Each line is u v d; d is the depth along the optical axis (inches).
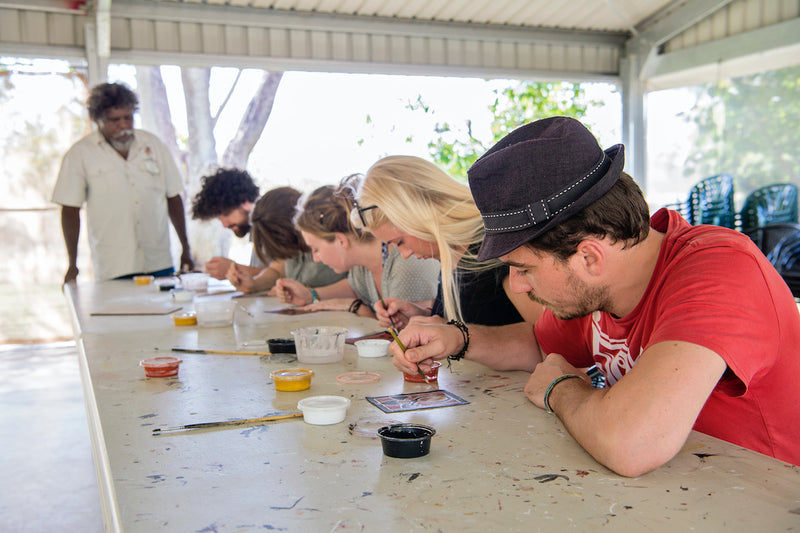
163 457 42.9
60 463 154.6
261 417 50.7
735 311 44.3
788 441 50.9
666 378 41.4
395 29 321.1
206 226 383.6
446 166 512.7
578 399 47.7
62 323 326.6
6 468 151.6
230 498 36.5
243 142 434.9
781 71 346.6
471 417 51.0
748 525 32.9
